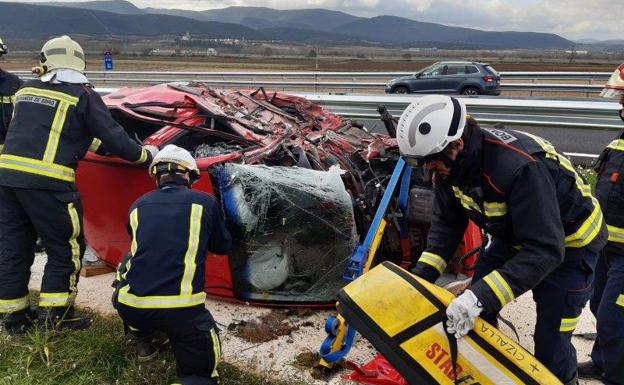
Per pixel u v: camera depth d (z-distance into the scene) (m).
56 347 3.13
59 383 2.86
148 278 2.62
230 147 4.12
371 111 8.70
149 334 3.00
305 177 3.38
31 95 3.17
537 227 2.08
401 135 2.19
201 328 2.69
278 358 3.18
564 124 7.39
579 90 13.30
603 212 2.77
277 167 3.44
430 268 2.65
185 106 4.18
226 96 4.88
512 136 2.21
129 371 2.93
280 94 5.26
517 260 2.12
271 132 4.25
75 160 3.26
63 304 3.32
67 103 3.15
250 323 3.49
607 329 2.70
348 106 8.88
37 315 3.44
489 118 7.96
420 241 3.84
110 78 18.06
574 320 2.46
